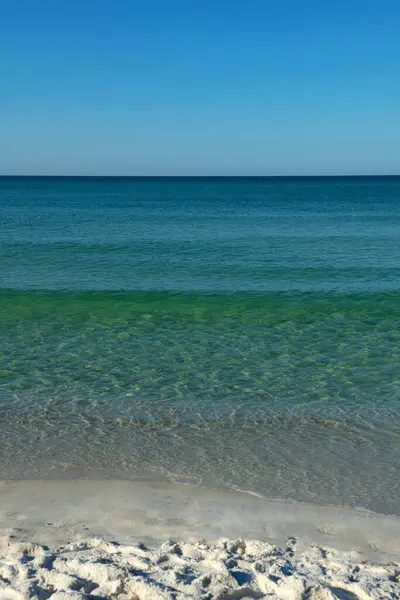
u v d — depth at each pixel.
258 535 6.12
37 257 24.31
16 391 10.34
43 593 4.57
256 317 15.25
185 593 4.61
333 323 14.71
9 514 6.45
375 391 10.46
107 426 8.96
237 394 10.30
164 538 6.00
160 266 22.38
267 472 7.60
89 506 6.66
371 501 6.90
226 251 26.31
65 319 15.01
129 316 15.33
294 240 30.52
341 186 152.25
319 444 8.43
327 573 5.19
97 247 27.30
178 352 12.55
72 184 164.75
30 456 7.97
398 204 68.31
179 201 73.81
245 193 103.62
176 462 7.85
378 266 22.30
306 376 11.18
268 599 4.59
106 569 4.96
